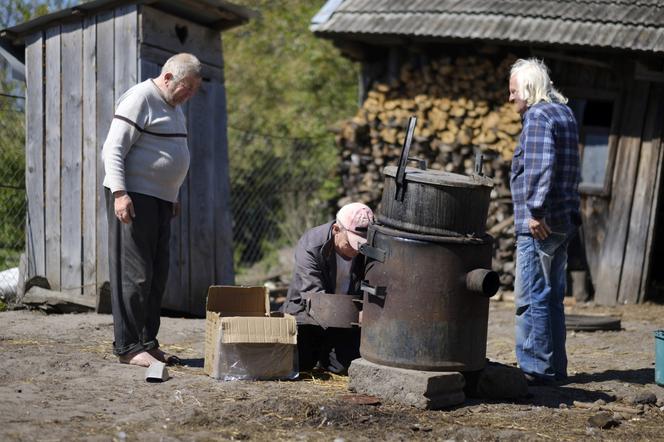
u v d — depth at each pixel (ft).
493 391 25.14
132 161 26.35
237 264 62.39
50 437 19.21
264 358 25.63
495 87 52.19
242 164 64.59
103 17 37.83
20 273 40.01
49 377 24.88
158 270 27.32
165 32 38.14
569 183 26.71
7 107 46.11
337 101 80.43
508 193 51.98
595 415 23.06
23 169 45.80
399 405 23.41
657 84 48.93
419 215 23.54
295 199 62.95
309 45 82.02
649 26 47.50
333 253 27.14
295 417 21.76
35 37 39.81
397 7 52.47
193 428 20.54
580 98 50.70
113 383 24.41
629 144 49.49
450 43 53.72
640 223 49.32
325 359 27.99
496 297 50.78
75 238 38.81
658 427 23.18
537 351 27.20
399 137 54.65
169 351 30.07
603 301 49.98
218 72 41.16
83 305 37.40
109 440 19.16
